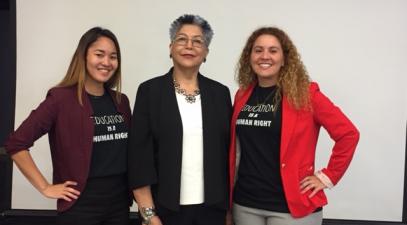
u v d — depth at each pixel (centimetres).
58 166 139
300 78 142
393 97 204
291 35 205
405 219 209
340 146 137
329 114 136
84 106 137
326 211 212
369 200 210
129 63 209
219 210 145
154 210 139
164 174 134
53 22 207
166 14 206
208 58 207
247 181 144
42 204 214
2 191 214
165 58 208
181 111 138
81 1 205
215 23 206
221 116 145
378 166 208
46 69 209
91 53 139
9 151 132
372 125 206
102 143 139
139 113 140
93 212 138
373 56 203
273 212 139
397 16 201
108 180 140
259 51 147
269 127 139
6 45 234
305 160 140
